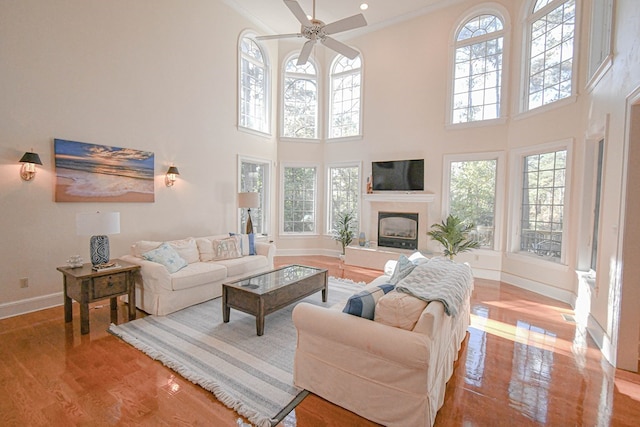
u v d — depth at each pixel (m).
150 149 4.40
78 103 3.64
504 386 2.21
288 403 1.97
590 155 3.72
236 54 5.69
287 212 7.03
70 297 3.07
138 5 4.19
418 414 1.68
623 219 2.46
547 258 4.43
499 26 5.14
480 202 5.35
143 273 3.38
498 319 3.45
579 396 2.10
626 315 2.45
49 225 3.47
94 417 1.82
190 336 2.87
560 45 4.23
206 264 4.03
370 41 6.30
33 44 3.28
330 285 4.66
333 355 1.96
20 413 1.84
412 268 2.65
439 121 5.60
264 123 6.53
